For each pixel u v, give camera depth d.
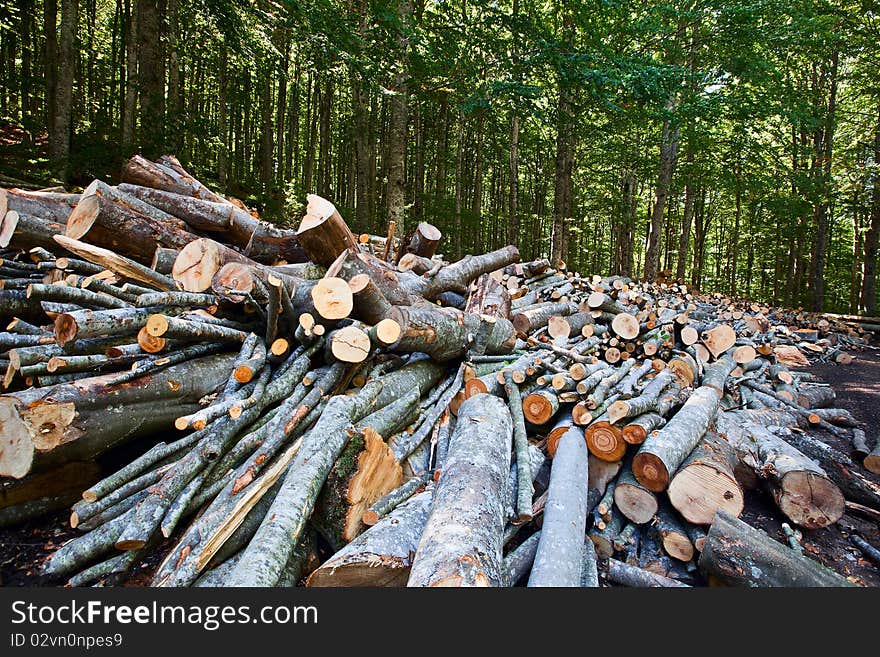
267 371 3.36
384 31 9.84
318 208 4.21
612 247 26.86
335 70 10.45
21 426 2.58
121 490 2.62
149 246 4.25
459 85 12.12
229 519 2.45
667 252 26.89
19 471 2.59
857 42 14.12
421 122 19.00
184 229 4.61
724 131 16.09
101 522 2.58
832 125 16.05
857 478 3.94
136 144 8.02
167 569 2.30
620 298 8.02
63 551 2.44
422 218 16.97
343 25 8.95
